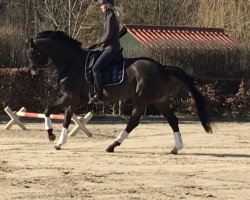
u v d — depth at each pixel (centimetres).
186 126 2270
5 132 1884
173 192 1045
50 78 2505
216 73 2967
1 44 2753
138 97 1477
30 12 3984
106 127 2128
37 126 2094
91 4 3859
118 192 1031
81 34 3941
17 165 1279
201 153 1528
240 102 2798
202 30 3284
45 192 1016
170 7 4197
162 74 1488
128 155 1452
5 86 2480
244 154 1520
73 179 1134
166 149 1585
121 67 1488
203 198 1006
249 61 3012
